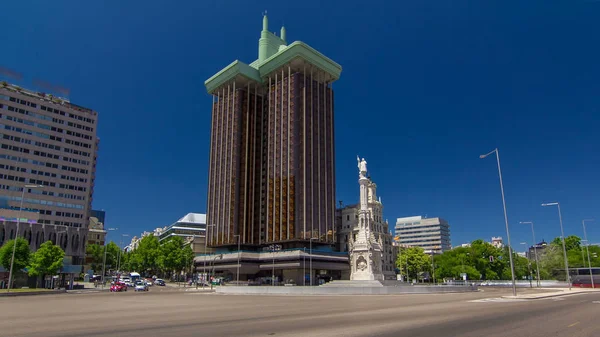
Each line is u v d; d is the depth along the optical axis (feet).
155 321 75.72
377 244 234.99
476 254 452.76
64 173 481.05
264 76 581.12
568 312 86.99
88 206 502.38
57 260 304.09
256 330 60.75
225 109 593.83
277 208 507.30
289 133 516.32
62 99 514.68
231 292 238.07
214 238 549.95
